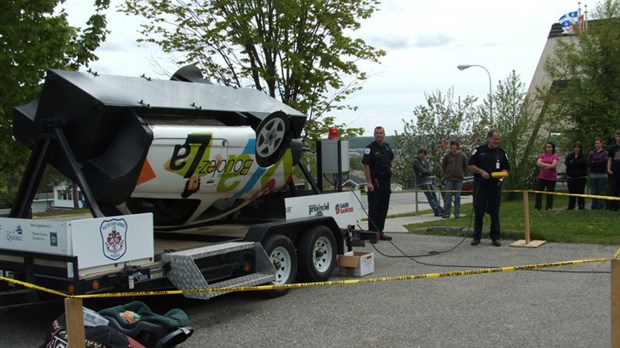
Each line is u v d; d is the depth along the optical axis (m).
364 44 16.47
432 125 25.25
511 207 16.86
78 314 3.79
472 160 10.85
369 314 6.52
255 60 16.14
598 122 19.45
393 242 11.68
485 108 24.50
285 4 14.94
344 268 8.66
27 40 11.14
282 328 6.13
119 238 5.90
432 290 7.52
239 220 9.34
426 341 5.54
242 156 7.64
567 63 20.69
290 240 7.80
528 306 6.62
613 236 10.89
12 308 7.24
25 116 7.36
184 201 7.77
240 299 7.41
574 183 14.95
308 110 16.06
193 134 6.93
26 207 6.58
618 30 19.56
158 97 7.18
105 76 7.11
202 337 5.90
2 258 6.39
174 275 6.36
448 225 13.12
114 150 6.65
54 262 5.79
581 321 6.01
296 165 9.10
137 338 5.01
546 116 20.78
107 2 12.80
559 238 10.93
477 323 6.05
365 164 11.39
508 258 9.52
